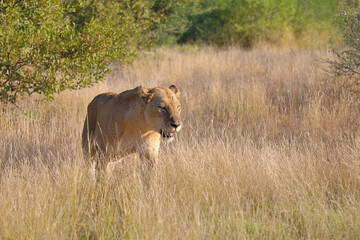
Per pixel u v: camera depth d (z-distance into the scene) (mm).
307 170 9609
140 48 23469
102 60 12883
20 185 8164
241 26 35750
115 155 8867
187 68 22750
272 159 9703
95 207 8047
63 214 7520
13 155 10266
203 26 38031
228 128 13633
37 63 11648
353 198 8328
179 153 9867
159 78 20281
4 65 11500
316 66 19578
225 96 16547
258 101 15664
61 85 12055
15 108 13609
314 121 13453
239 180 9078
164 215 7281
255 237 7051
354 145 10781
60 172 8883
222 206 8172
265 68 21531
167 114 8305
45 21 12742
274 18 35594
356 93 14773
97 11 19328
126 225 7340
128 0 21328
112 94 9539
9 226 6879
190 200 8297
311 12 35969
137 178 8891
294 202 8430
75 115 13594
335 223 7555
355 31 14203
